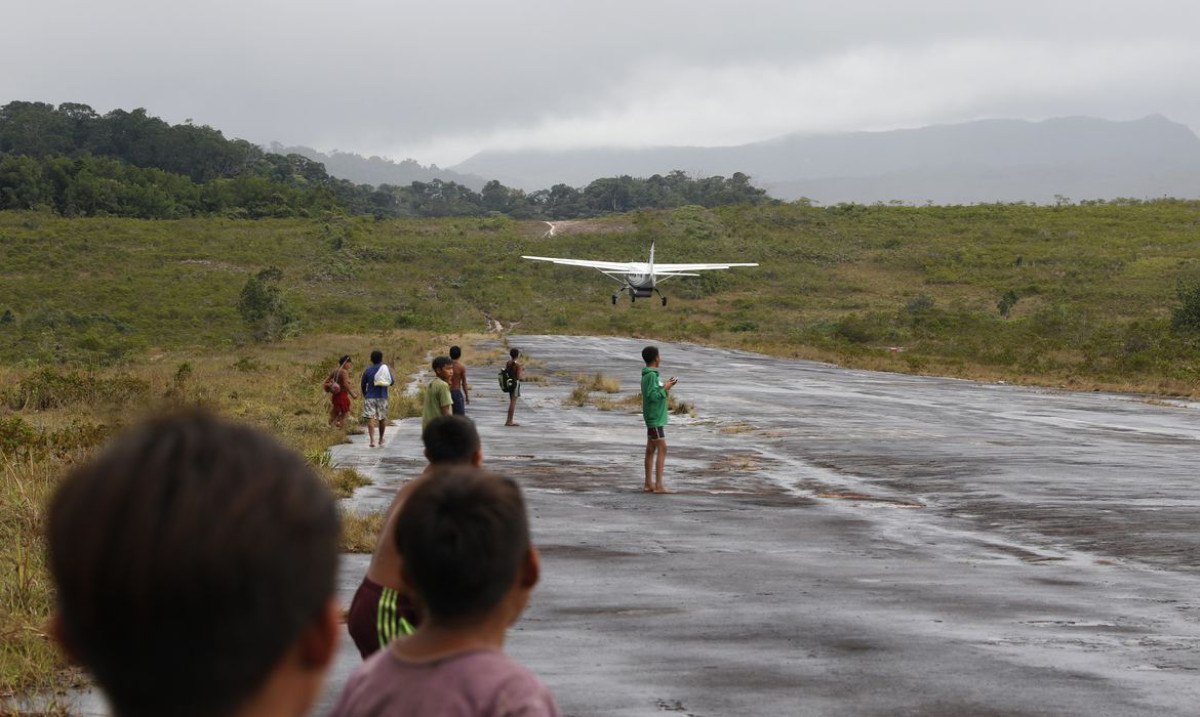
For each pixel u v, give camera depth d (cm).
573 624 910
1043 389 4041
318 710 700
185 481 122
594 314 9600
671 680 755
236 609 123
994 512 1538
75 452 1586
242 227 12925
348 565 1112
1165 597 1040
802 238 12669
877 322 7475
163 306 8462
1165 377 4516
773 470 1944
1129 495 1683
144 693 125
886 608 981
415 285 10719
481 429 2503
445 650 227
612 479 1814
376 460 1936
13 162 13750
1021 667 797
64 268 9825
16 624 761
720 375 4256
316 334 7125
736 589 1052
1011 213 13550
